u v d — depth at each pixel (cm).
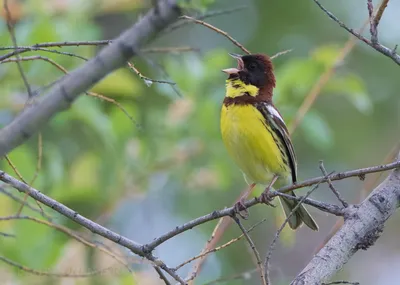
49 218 736
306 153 1708
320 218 1800
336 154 1725
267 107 1017
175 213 1533
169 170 1341
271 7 1762
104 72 478
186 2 467
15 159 1070
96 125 1224
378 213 736
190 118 1337
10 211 1039
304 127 1246
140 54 475
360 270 1842
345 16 1753
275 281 1310
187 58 1323
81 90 481
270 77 1049
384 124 1738
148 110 1471
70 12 1212
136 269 1045
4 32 1141
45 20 1153
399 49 1711
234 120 1010
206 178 1352
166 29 491
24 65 1180
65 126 1377
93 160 1312
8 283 1038
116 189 1310
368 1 705
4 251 1045
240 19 1770
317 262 708
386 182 760
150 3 548
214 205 1530
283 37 1739
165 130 1343
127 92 1255
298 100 1289
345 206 746
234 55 1066
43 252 1053
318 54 1255
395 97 1734
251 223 1573
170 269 711
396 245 1866
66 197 1280
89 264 1057
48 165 1224
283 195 782
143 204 1535
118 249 955
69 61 1175
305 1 1753
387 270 1836
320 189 1773
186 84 1293
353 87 1286
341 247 719
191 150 1341
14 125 481
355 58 1734
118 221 1530
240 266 1521
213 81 1341
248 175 1038
